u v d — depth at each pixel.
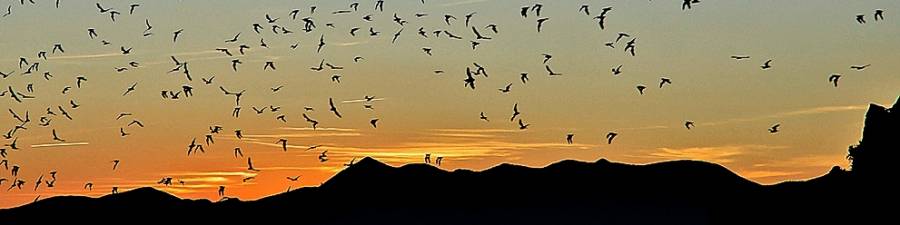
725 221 82.50
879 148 81.50
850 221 80.25
